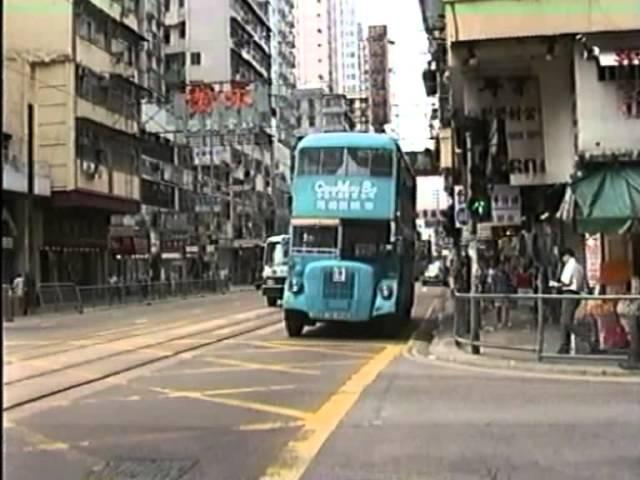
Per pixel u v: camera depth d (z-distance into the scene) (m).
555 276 21.72
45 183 44.09
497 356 15.45
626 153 17.27
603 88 17.42
